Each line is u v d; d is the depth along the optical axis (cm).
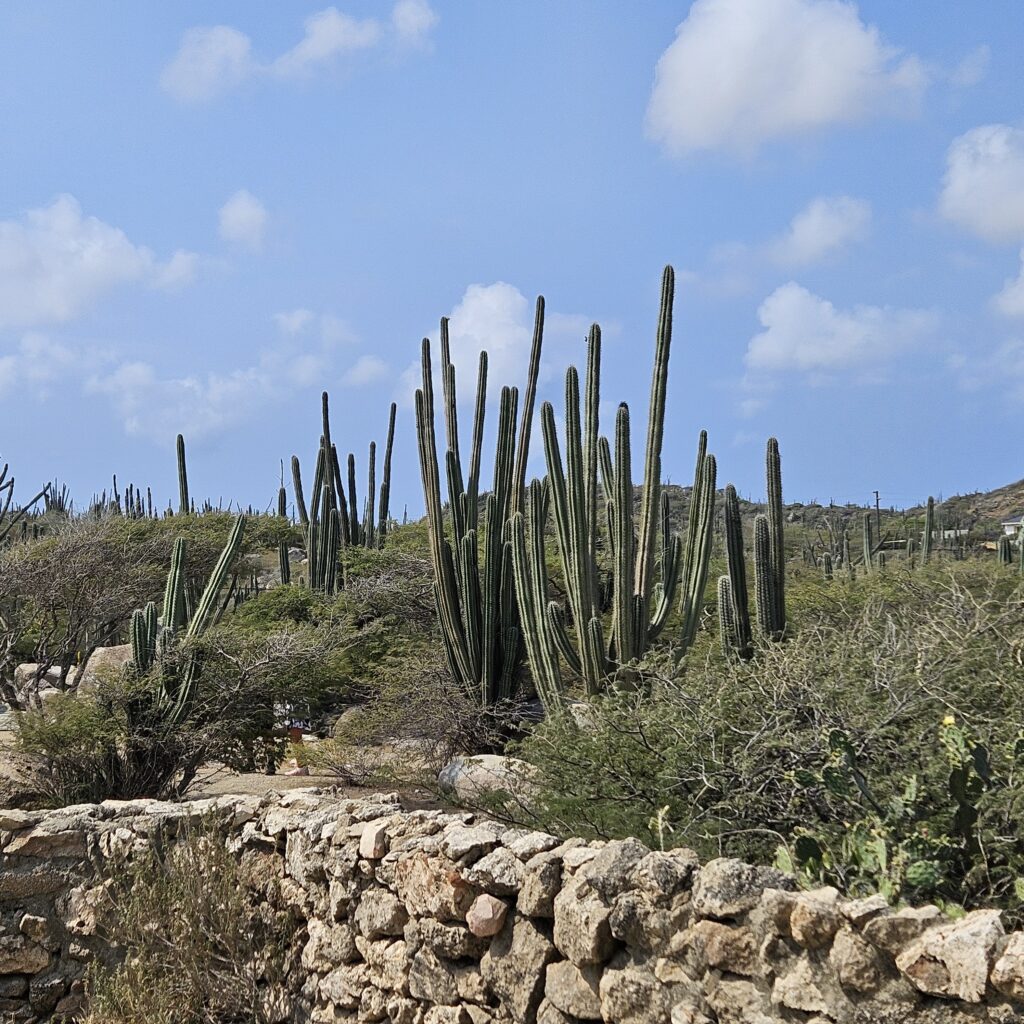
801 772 558
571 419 1245
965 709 632
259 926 625
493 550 1512
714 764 641
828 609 1302
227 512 3438
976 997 312
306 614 2291
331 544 2545
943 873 467
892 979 335
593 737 709
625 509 1195
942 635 709
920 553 2652
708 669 777
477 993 467
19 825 682
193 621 1445
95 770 1234
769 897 368
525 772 797
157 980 591
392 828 542
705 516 1244
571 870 436
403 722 1468
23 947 662
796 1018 353
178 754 1270
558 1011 427
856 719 621
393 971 512
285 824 622
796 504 5409
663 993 390
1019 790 493
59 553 2178
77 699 1285
